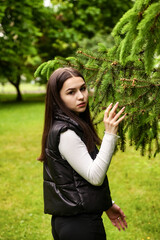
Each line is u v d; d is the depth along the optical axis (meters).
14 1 6.23
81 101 1.39
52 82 1.40
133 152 6.05
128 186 4.37
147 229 3.13
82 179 1.34
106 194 1.39
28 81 21.11
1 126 10.31
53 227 1.50
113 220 1.72
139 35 1.26
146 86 1.65
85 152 1.31
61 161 1.34
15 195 4.20
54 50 14.27
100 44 1.91
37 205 3.85
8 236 3.09
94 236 1.34
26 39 7.11
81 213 1.34
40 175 5.07
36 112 14.11
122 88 1.66
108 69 1.78
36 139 8.03
